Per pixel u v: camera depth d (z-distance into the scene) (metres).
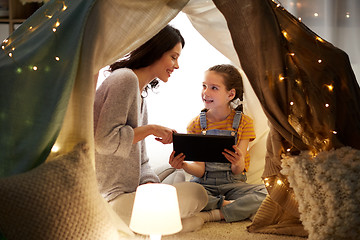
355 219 1.54
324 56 1.82
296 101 1.79
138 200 1.44
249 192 2.17
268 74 1.72
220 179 2.25
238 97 2.37
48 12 1.76
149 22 1.64
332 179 1.61
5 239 1.40
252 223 1.88
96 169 1.80
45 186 1.34
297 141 1.76
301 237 1.78
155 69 1.96
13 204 1.29
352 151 1.73
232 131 2.32
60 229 1.32
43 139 1.54
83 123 1.55
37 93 1.57
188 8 2.08
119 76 1.76
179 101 2.81
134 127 1.83
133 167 1.85
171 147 2.73
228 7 1.71
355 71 2.76
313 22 2.75
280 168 1.83
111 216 1.59
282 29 1.78
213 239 1.74
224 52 2.19
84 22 1.55
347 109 1.85
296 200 1.72
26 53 1.63
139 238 1.70
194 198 1.83
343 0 2.73
